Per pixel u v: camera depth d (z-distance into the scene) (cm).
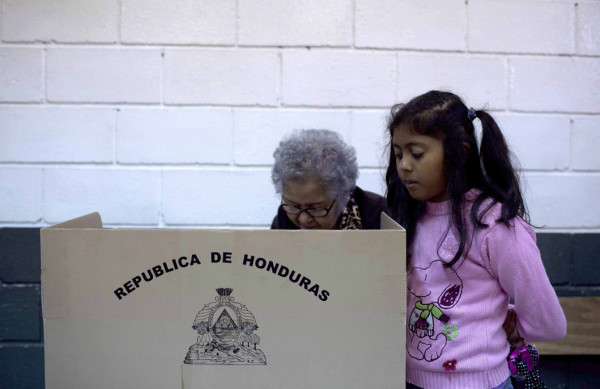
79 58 204
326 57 208
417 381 117
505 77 212
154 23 205
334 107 210
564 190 215
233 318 101
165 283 101
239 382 102
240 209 212
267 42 207
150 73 206
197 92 207
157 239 100
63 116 205
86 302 102
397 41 209
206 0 205
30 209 207
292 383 102
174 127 208
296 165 122
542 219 215
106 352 102
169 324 102
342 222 142
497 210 113
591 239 214
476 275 113
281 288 101
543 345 210
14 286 208
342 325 101
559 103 213
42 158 206
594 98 214
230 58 207
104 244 101
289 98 209
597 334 210
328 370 102
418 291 118
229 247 100
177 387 102
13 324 209
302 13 207
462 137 115
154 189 209
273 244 100
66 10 203
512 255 109
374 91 210
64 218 208
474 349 111
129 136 207
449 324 113
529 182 215
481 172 121
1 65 203
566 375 217
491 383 114
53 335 103
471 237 113
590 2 211
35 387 210
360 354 102
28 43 203
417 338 116
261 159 210
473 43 210
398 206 127
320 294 101
